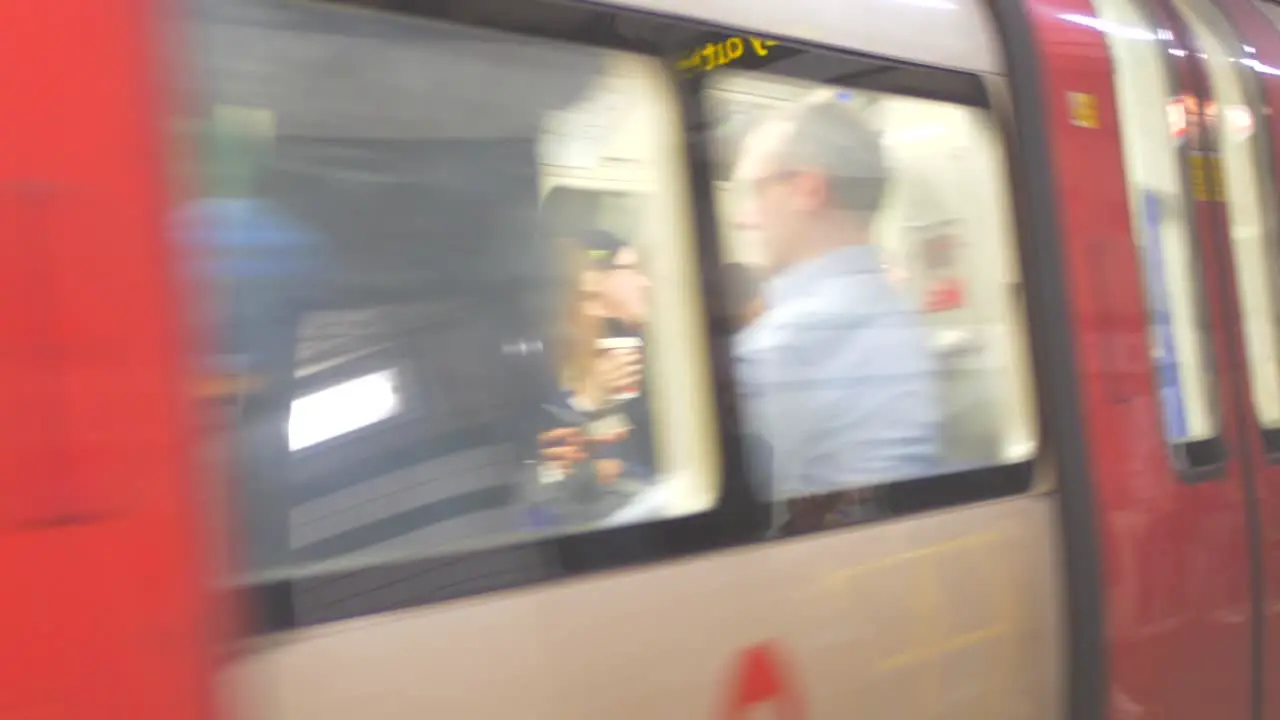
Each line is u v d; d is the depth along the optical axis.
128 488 1.25
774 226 2.05
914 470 2.19
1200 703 2.65
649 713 1.72
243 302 1.43
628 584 1.72
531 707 1.59
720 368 1.91
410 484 1.57
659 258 1.87
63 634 1.20
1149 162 2.77
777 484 1.96
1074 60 2.61
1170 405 2.67
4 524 1.18
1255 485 2.89
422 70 1.65
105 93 1.30
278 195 1.49
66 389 1.23
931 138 2.34
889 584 2.09
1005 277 2.44
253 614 1.38
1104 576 2.42
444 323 1.64
